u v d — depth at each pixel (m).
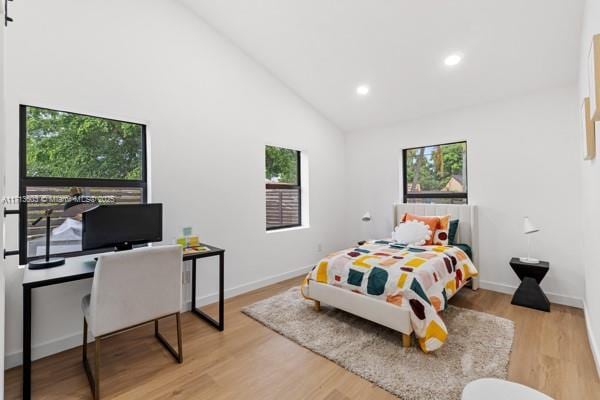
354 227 4.82
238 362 2.03
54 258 2.21
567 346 2.16
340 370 1.93
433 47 2.80
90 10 2.33
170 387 1.78
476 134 3.55
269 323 2.58
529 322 2.56
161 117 2.73
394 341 2.25
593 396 1.64
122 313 1.78
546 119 3.08
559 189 3.00
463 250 3.25
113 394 1.72
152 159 2.68
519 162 3.24
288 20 2.85
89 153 2.48
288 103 3.97
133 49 2.56
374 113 4.21
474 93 3.36
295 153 4.40
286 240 3.95
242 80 3.41
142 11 2.62
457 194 3.87
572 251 2.93
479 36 2.58
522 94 3.22
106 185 2.54
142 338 2.37
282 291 3.44
